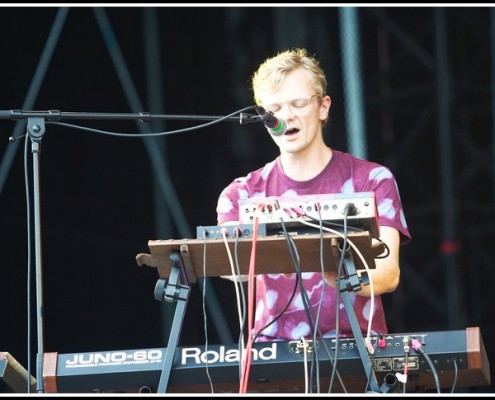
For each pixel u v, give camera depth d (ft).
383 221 43.11
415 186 96.32
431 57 95.30
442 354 36.29
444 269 95.66
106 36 89.25
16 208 85.97
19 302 85.71
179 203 92.12
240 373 36.47
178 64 93.56
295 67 43.98
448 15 95.66
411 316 95.40
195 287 91.15
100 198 90.58
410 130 96.07
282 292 42.73
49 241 88.33
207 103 93.91
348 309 36.06
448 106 94.43
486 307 95.40
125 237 90.99
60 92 88.74
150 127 91.86
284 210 36.22
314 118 43.98
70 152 89.97
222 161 93.66
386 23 95.14
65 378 37.37
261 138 94.32
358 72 94.02
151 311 90.48
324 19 94.07
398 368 36.55
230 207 44.93
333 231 35.70
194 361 37.19
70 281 88.74
